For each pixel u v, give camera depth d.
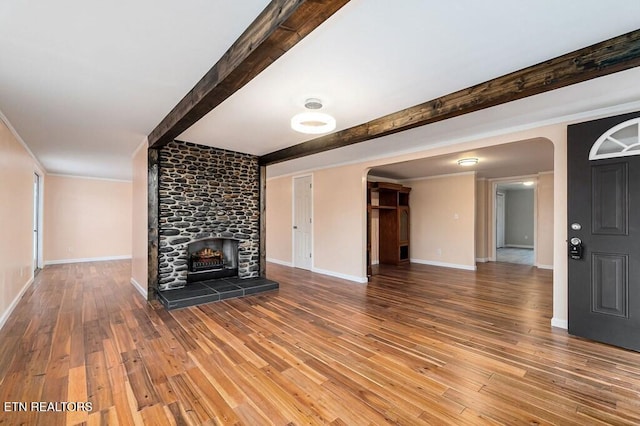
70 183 7.74
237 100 2.88
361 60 2.16
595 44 1.97
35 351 2.69
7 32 1.86
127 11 1.67
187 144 4.65
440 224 7.44
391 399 2.02
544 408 1.93
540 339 2.98
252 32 1.77
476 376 2.31
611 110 2.90
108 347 2.78
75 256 7.79
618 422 1.80
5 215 3.51
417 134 3.90
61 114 3.32
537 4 1.59
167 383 2.20
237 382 2.21
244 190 5.34
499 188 11.41
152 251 4.31
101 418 1.82
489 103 2.54
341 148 4.71
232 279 5.19
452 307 4.03
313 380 2.25
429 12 1.64
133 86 2.64
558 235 3.29
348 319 3.56
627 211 2.75
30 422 1.78
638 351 2.69
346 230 5.88
